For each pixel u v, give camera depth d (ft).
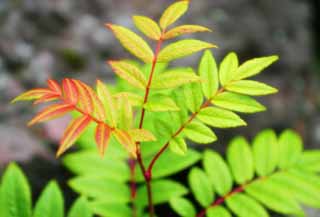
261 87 1.90
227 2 5.49
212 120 1.89
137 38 1.87
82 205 2.18
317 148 5.33
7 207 2.12
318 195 2.22
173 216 3.60
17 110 4.00
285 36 5.66
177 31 1.88
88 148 2.42
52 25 4.80
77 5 4.99
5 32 4.60
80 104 1.80
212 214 2.22
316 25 6.84
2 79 4.26
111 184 2.36
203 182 2.29
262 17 5.60
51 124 3.87
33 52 4.57
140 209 2.35
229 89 1.91
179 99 1.95
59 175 3.49
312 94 5.69
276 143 2.32
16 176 2.14
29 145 3.59
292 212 2.19
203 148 3.96
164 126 1.92
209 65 1.94
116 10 5.06
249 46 5.25
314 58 6.48
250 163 2.31
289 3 5.99
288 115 5.11
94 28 4.87
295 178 2.26
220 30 5.19
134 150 1.76
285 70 5.49
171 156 2.34
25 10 4.78
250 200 2.23
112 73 4.64
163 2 5.24
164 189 2.36
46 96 1.80
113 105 1.82
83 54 4.67
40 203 2.14
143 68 2.42
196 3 5.34
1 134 3.62
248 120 4.66
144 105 1.85
